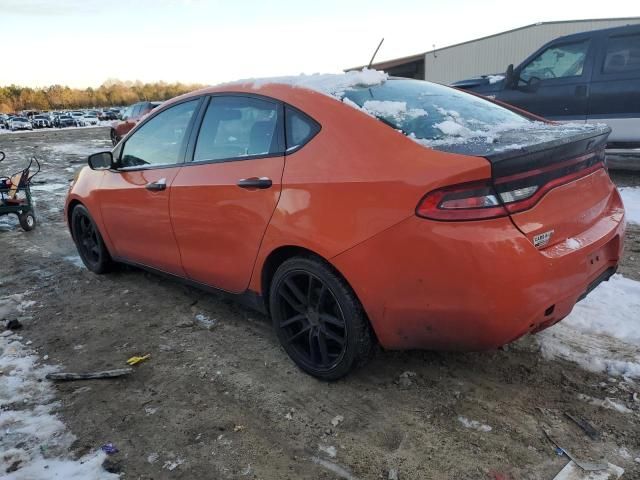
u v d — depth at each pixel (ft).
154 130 12.75
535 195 7.48
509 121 10.07
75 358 10.81
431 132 8.60
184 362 10.39
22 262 17.54
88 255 15.97
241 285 10.46
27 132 128.26
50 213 25.43
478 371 9.37
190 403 9.03
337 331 9.03
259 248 9.63
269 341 11.04
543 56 25.25
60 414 8.90
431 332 7.80
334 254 8.28
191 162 11.34
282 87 9.95
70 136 93.56
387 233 7.66
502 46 93.15
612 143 23.54
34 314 13.12
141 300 13.62
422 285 7.50
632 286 12.27
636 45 22.40
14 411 9.02
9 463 7.72
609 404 8.26
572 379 8.96
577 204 8.26
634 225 17.54
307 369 9.56
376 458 7.47
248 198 9.67
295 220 8.81
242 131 10.32
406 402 8.66
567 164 8.04
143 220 12.60
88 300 13.85
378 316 8.16
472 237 7.05
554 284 7.48
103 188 13.98
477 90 27.61
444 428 7.98
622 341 9.98
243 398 9.09
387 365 9.74
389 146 8.07
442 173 7.20
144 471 7.49
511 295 7.12
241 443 7.97
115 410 8.95
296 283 9.41
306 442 7.90
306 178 8.72
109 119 213.46
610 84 22.93
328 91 9.52
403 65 113.80
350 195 8.09
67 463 7.70
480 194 7.07
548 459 7.24
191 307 12.95
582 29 87.30
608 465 7.06
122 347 11.16
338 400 8.85
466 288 7.18
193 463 7.61
